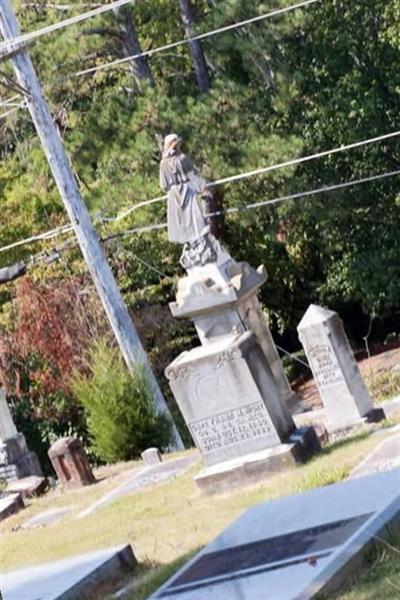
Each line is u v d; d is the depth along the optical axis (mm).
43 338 45469
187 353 23109
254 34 41938
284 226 45938
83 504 26156
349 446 21969
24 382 45906
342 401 24312
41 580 16047
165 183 27719
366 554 12805
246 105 42312
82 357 45281
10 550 22641
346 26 44312
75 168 42375
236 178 39844
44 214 48656
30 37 35562
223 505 20766
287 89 42344
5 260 48281
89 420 32344
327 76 44406
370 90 44000
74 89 44094
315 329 24344
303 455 22109
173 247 45969
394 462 19328
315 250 47500
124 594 15172
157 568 16062
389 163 44469
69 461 28500
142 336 46312
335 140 43844
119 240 45250
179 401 22766
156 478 26484
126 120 41531
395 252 45094
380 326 48812
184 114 41219
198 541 17547
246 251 47125
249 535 14328
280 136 42500
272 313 48688
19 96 41312
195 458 27422
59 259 45969
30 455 34812
